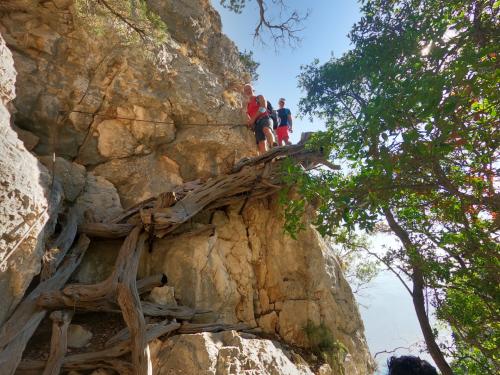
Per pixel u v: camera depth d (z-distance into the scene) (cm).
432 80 265
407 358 189
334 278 820
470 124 303
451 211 386
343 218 362
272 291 754
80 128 797
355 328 794
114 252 656
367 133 307
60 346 440
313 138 383
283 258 785
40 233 452
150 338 480
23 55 762
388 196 347
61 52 803
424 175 326
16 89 723
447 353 526
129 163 826
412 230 471
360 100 873
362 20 505
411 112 285
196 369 457
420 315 554
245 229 811
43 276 502
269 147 937
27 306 453
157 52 914
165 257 663
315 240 809
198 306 616
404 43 417
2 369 383
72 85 797
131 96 852
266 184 766
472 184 340
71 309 492
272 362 529
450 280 432
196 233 696
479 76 256
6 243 392
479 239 370
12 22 770
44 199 453
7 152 420
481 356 509
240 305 699
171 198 641
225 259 728
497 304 379
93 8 782
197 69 1029
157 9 1111
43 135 757
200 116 944
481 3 298
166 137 887
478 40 288
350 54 841
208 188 723
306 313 725
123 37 834
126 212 679
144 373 415
